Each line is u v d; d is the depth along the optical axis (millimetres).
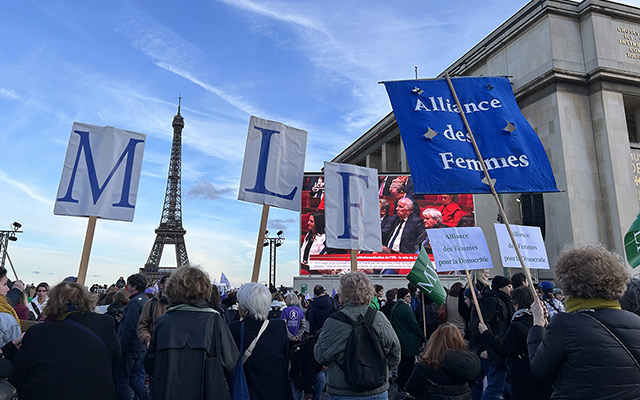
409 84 9297
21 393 4625
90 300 5078
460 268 9734
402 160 58938
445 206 39625
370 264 38375
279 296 11219
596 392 3377
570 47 41688
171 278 5004
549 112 40938
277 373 5664
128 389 8922
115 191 8836
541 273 38250
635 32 42719
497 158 8859
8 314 5625
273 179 9703
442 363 5785
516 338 6328
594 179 39125
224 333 4957
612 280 3615
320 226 38719
